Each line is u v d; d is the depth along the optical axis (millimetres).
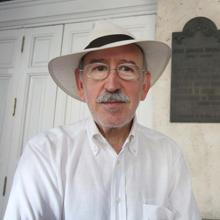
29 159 887
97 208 867
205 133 1545
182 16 1686
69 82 1097
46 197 862
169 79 1640
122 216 875
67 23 2189
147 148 1026
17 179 861
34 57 2230
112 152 935
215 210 1462
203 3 1661
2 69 2305
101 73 859
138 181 937
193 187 1513
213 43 1590
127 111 867
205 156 1526
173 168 1021
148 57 1026
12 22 2338
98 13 2084
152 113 1751
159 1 1743
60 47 2164
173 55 1642
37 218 821
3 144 2180
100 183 893
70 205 864
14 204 828
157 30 1716
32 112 2141
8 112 2217
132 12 1994
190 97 1580
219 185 1479
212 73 1567
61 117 2051
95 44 874
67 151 943
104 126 918
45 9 2227
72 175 899
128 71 863
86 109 1997
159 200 936
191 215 960
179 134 1579
